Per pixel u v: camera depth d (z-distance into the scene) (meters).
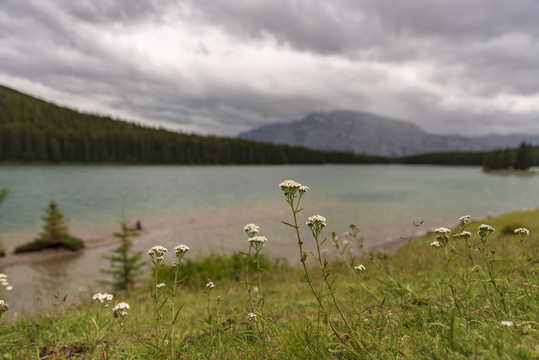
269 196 55.53
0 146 139.38
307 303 5.14
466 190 76.31
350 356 2.50
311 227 2.48
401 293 4.40
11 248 22.48
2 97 199.00
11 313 6.16
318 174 135.38
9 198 47.03
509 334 2.19
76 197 49.91
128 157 180.62
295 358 2.54
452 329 2.27
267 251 19.27
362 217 36.44
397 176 134.88
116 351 3.14
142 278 12.77
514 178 133.38
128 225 30.58
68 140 161.50
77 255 21.45
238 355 2.69
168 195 56.09
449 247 3.08
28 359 3.21
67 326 4.54
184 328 4.10
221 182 86.75
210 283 3.42
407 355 2.25
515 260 4.58
